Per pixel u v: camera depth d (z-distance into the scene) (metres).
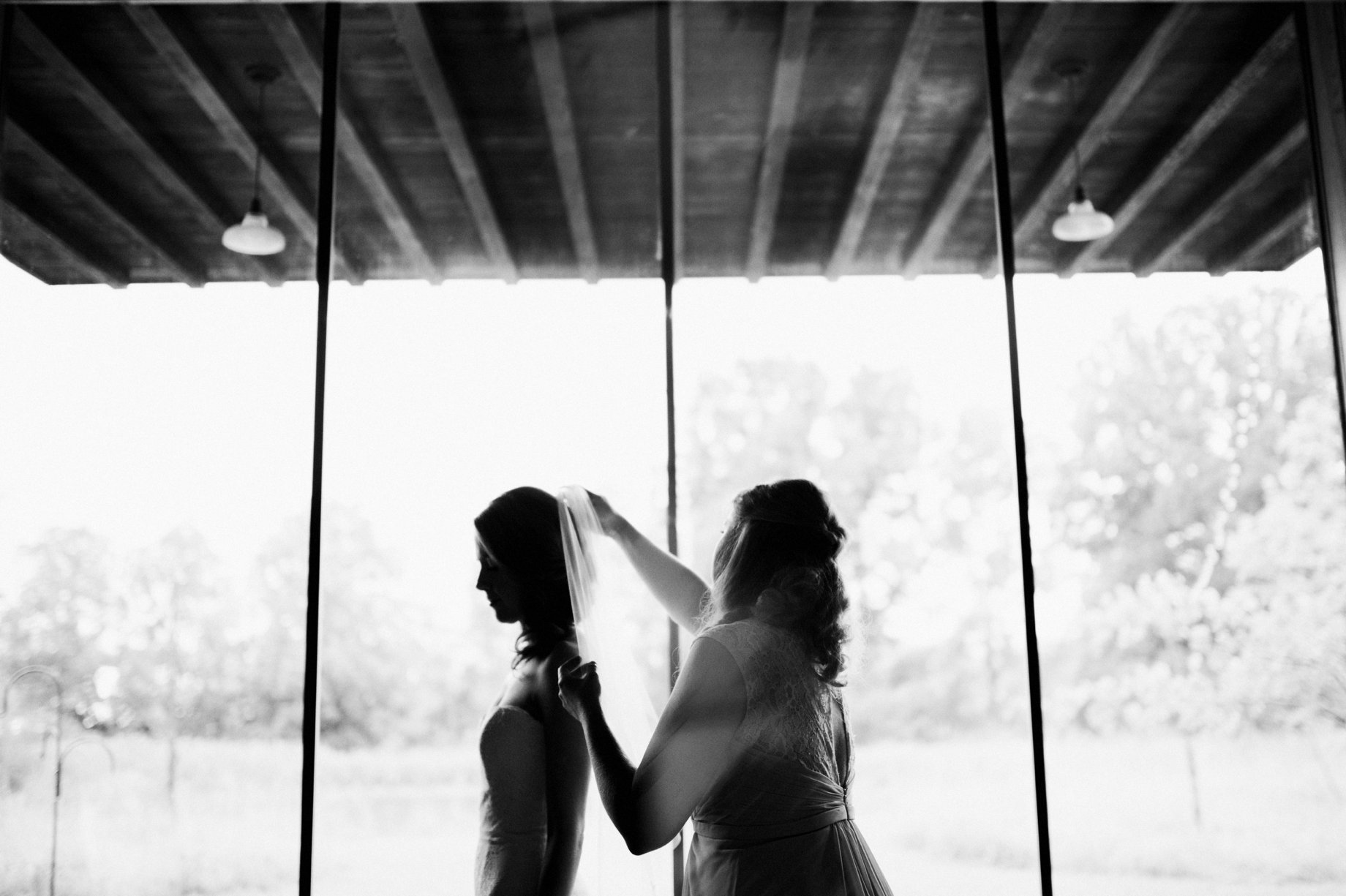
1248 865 2.70
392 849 3.93
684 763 1.32
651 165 3.22
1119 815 3.44
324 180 2.65
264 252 3.19
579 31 2.81
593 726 1.44
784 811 1.34
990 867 5.12
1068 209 3.20
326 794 4.00
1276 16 2.67
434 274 3.25
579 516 1.93
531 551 1.89
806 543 1.47
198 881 3.00
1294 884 2.65
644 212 3.28
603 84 2.99
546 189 3.24
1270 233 2.80
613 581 1.95
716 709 1.34
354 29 2.76
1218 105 2.86
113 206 2.98
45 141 2.79
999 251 2.71
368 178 3.20
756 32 2.83
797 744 1.37
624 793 1.36
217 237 3.15
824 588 1.46
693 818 1.39
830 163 3.35
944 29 2.78
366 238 3.24
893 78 2.97
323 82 2.68
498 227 3.27
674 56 2.93
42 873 2.59
